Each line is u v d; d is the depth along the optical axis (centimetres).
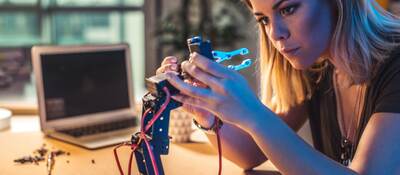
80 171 100
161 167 72
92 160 107
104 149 116
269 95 109
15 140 123
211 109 67
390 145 73
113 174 98
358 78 86
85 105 140
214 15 294
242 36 281
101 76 144
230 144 100
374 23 83
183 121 122
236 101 65
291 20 75
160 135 70
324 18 78
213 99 65
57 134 127
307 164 69
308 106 110
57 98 135
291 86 107
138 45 352
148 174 71
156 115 68
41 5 369
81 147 117
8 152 113
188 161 107
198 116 84
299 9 74
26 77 259
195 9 293
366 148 75
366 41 82
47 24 373
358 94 94
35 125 142
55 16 373
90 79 142
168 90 67
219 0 294
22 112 155
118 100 147
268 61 103
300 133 117
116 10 363
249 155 101
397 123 74
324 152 108
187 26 281
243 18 289
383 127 75
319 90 107
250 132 69
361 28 81
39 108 131
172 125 122
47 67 134
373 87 83
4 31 369
